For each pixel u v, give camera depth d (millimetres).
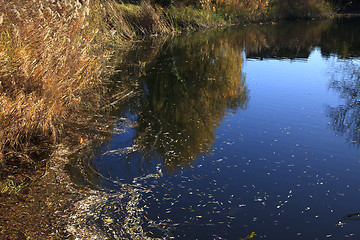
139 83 7398
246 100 6410
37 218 3012
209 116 5582
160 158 4195
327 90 7047
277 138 4758
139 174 3824
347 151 4363
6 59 4258
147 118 5453
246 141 4660
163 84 7371
